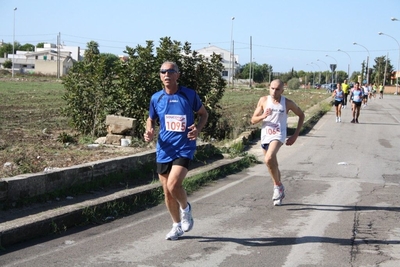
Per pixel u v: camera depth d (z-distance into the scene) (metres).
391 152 15.43
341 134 20.17
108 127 13.88
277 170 8.41
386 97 71.31
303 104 42.34
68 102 15.43
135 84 14.76
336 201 8.92
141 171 10.13
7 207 7.07
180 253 6.02
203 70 16.31
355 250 6.23
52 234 6.66
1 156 11.34
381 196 9.36
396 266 5.71
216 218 7.66
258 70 143.50
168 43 15.49
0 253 5.86
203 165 11.59
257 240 6.58
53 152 12.09
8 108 26.38
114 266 5.54
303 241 6.56
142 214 7.84
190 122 6.20
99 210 7.48
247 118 23.88
